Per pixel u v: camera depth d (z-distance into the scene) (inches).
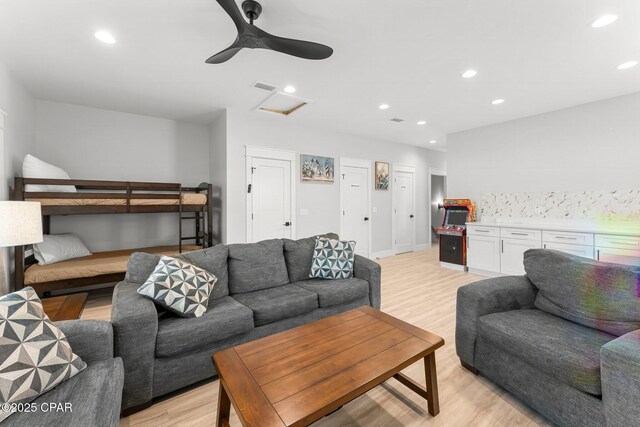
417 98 141.1
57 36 88.6
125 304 66.0
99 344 54.3
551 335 60.6
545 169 164.4
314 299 91.7
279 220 180.4
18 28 84.2
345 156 212.4
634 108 135.0
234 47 74.6
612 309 61.2
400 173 250.7
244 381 47.8
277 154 178.4
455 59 103.1
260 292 95.2
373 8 75.9
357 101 145.3
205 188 164.9
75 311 73.8
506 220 180.7
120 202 132.0
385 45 93.8
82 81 121.6
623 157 138.5
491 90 131.3
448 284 156.4
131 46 94.6
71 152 150.3
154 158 173.9
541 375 58.1
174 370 67.0
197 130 188.4
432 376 60.8
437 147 269.1
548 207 163.2
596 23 81.9
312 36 88.6
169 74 115.0
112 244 161.3
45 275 114.7
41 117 142.6
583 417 50.8
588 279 66.2
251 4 72.1
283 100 145.4
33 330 45.3
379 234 235.8
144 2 73.6
